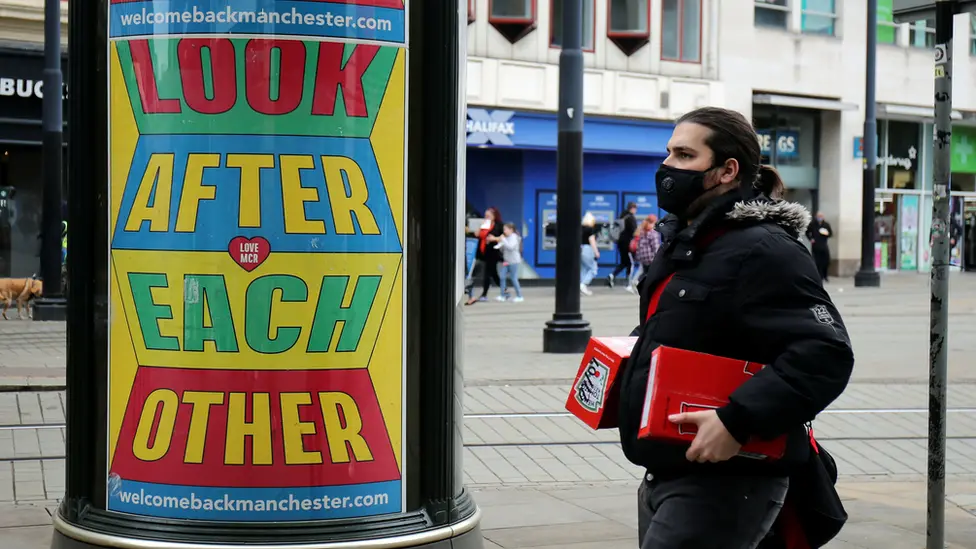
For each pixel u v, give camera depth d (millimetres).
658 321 3205
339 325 4117
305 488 4098
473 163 27047
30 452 7938
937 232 5254
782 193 3389
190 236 4062
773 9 31469
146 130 4113
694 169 3236
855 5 32938
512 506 6629
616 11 28484
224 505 4070
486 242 22453
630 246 25984
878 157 34594
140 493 4148
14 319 17344
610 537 5898
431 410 4320
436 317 4312
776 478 3172
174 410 4102
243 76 4027
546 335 13469
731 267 3078
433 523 4316
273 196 4055
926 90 34812
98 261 4234
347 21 4094
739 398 2922
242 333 4051
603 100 28078
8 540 5672
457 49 4340
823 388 2928
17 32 21047
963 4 5168
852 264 33469
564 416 9609
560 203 13398
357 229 4137
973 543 5934
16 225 21953
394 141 4215
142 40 4102
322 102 4074
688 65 29750
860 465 8352
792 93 31875
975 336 16406
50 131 17109
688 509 3125
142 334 4133
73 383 4273
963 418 10133
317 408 4102
